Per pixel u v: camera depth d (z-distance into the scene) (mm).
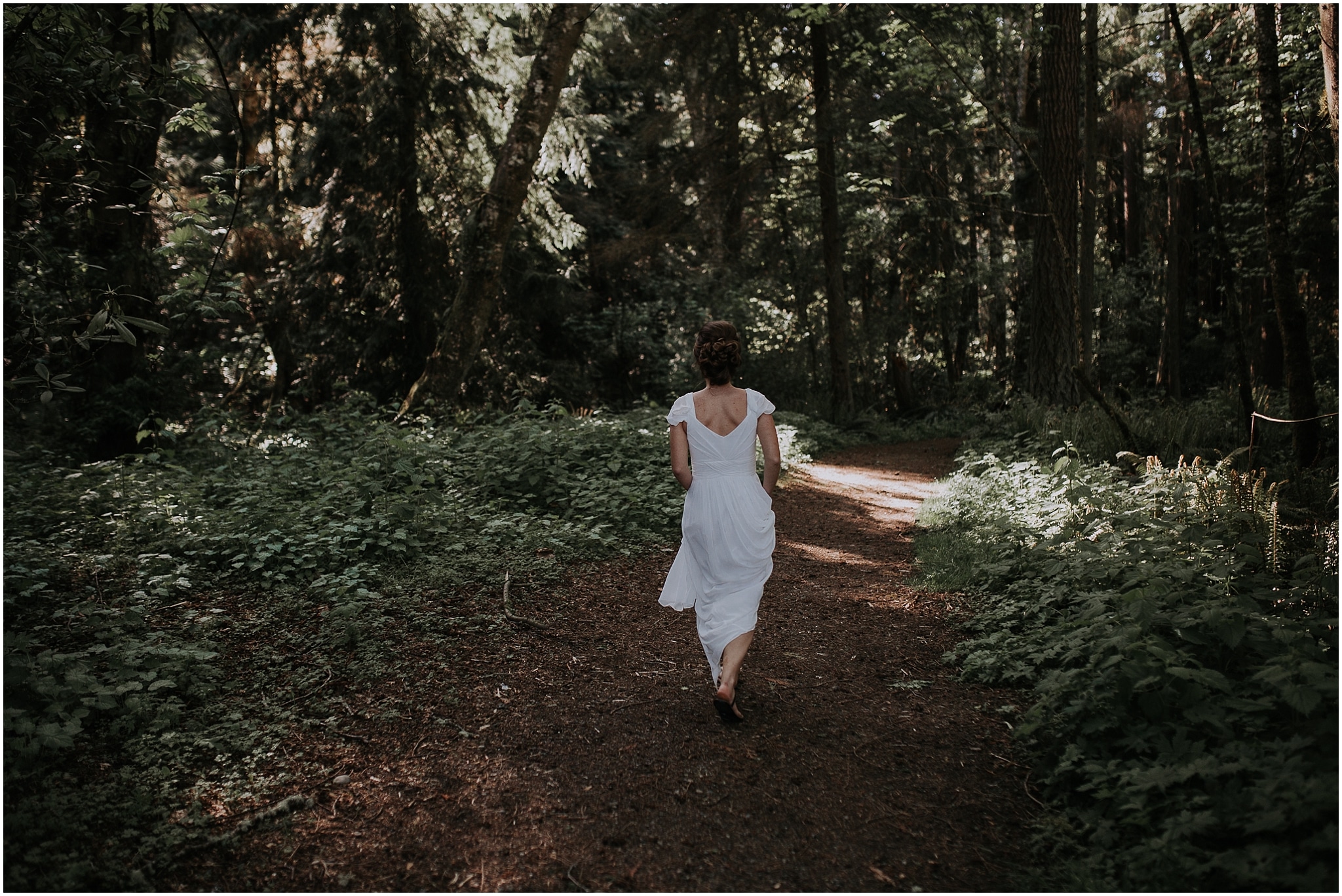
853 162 18609
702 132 19750
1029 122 19266
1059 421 10922
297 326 16984
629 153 21172
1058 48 12555
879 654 4477
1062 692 3385
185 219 4871
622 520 6812
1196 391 21797
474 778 3139
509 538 6059
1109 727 3064
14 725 2961
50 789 2891
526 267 17078
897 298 24188
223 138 16703
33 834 2627
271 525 5625
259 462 8102
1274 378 18438
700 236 18703
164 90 4543
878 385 21281
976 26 12062
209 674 3787
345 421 9141
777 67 17312
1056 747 3186
